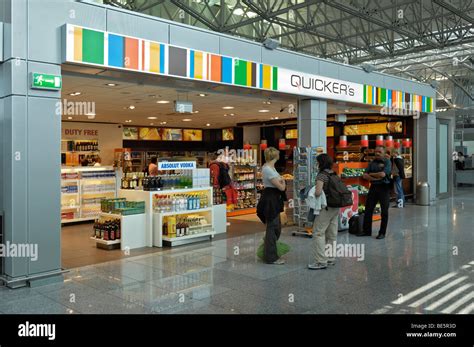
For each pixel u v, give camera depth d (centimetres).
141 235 727
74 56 532
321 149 810
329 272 552
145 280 521
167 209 738
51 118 519
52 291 480
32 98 502
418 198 1291
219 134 1952
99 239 716
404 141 1366
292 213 950
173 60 658
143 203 734
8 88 491
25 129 496
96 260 630
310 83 895
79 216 992
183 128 1923
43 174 512
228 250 696
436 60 2019
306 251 681
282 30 1723
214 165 950
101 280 523
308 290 476
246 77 769
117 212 714
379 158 781
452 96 2667
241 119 1538
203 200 802
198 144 1978
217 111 1241
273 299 445
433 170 1341
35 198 505
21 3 493
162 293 469
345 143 1350
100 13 579
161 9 1548
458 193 1667
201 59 698
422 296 452
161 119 1505
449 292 464
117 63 585
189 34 693
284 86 840
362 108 1155
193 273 553
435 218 1020
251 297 452
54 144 522
